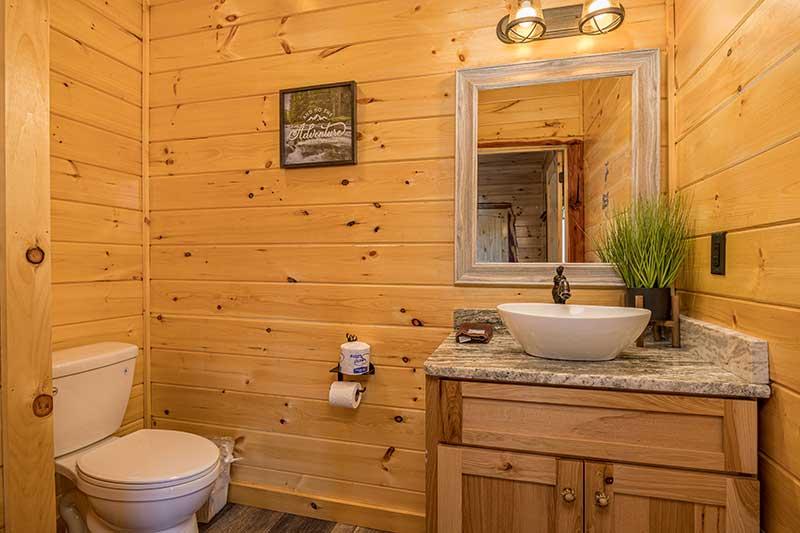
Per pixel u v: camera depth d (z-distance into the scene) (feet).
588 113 5.30
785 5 2.96
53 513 3.29
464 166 5.57
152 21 6.84
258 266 6.42
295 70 6.24
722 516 3.27
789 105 2.93
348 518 6.00
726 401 3.28
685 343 4.43
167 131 6.79
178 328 6.78
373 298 5.96
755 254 3.35
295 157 6.17
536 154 5.44
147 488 4.29
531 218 5.46
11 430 3.01
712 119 4.05
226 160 6.54
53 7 5.50
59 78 5.59
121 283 6.49
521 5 4.85
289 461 6.33
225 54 6.53
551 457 3.60
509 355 4.24
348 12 6.02
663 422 3.40
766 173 3.20
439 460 3.84
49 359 3.25
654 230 4.58
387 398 5.93
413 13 5.79
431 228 5.75
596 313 4.59
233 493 6.49
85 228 5.95
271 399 6.40
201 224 6.66
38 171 3.18
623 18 4.79
